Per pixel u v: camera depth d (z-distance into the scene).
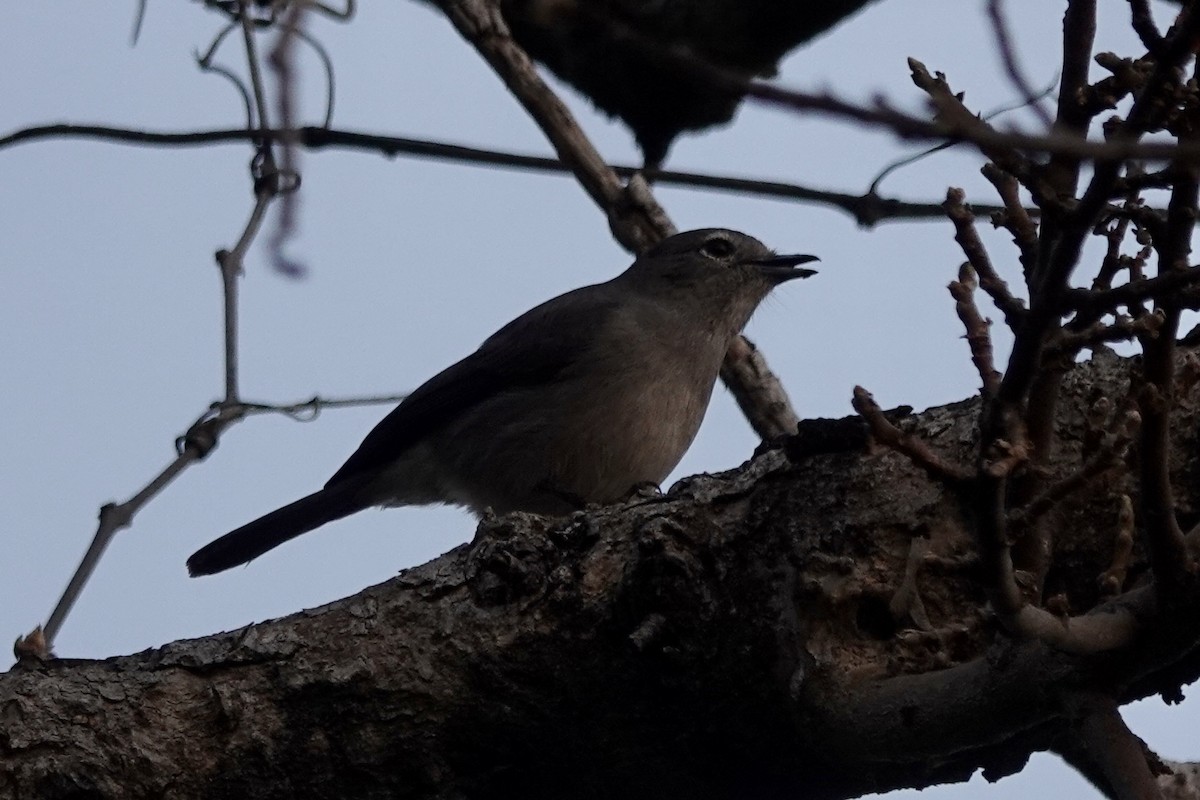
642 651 8.73
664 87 13.46
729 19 12.80
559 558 9.28
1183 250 6.59
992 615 8.29
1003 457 6.38
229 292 12.45
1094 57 6.14
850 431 9.03
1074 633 6.96
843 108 4.01
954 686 7.78
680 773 9.12
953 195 6.69
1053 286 6.15
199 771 9.02
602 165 12.95
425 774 9.08
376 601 9.42
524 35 13.83
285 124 8.46
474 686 9.11
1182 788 10.18
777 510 8.97
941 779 8.88
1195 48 5.49
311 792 9.06
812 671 8.50
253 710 9.12
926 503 8.77
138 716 9.09
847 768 8.74
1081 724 7.30
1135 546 8.52
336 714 9.10
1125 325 6.71
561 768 9.18
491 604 9.23
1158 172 6.40
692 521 9.05
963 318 6.85
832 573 8.71
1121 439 6.77
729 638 8.77
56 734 8.98
